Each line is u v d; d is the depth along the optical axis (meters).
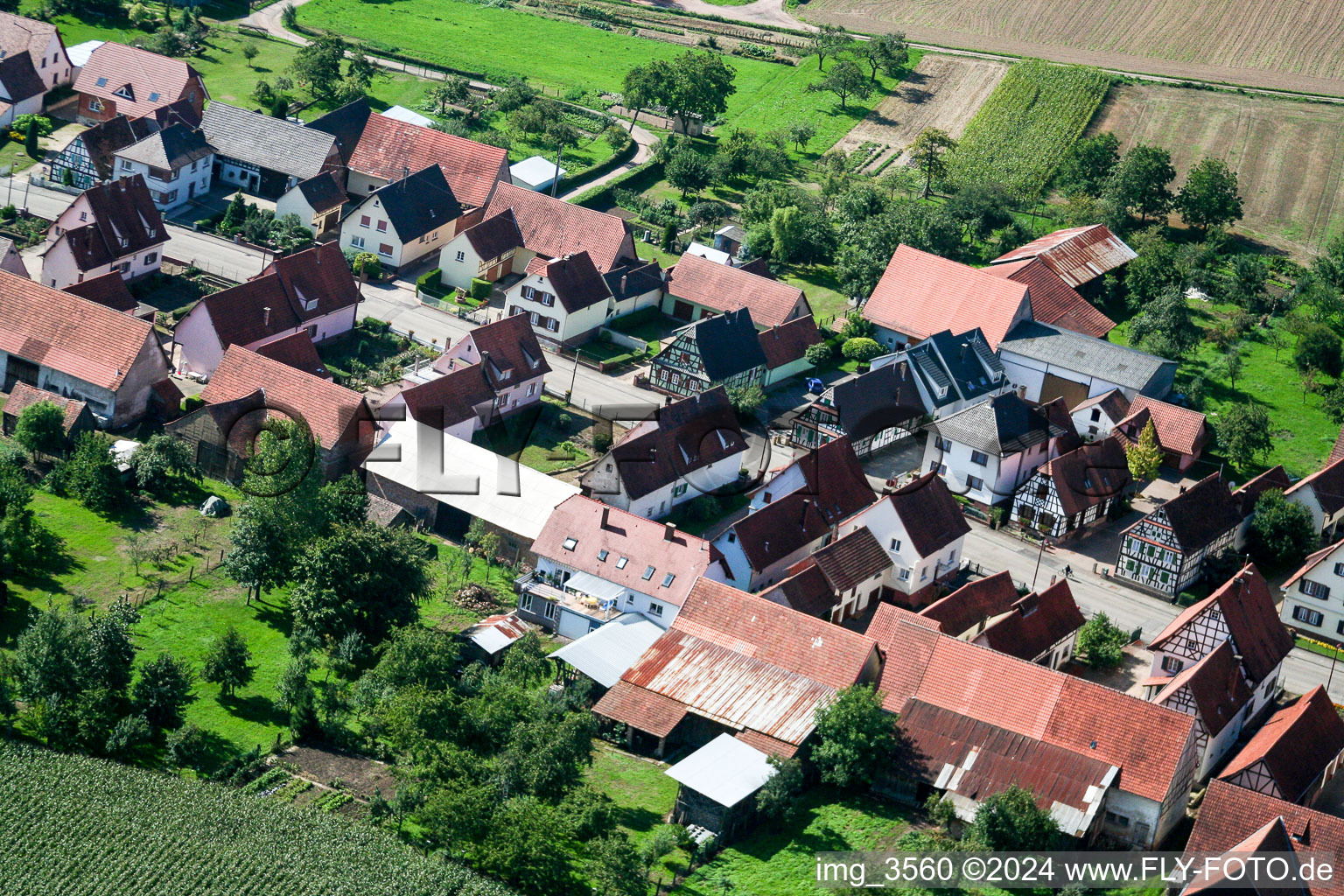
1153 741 115.44
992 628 130.00
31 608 126.00
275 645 127.06
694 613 129.88
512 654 124.81
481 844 104.19
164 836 102.12
